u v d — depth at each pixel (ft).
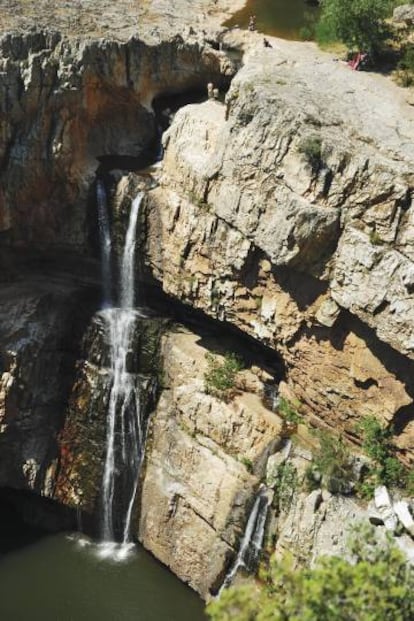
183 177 124.16
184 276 125.90
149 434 132.46
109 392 134.92
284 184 107.45
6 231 136.87
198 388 125.29
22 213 135.85
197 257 122.83
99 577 127.03
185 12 158.71
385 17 138.62
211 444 123.54
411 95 121.60
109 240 135.44
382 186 99.45
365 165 100.99
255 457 117.60
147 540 130.52
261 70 123.75
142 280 135.33
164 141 128.36
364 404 109.70
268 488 114.32
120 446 134.72
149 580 126.62
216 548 119.65
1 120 127.03
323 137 104.63
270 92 112.98
